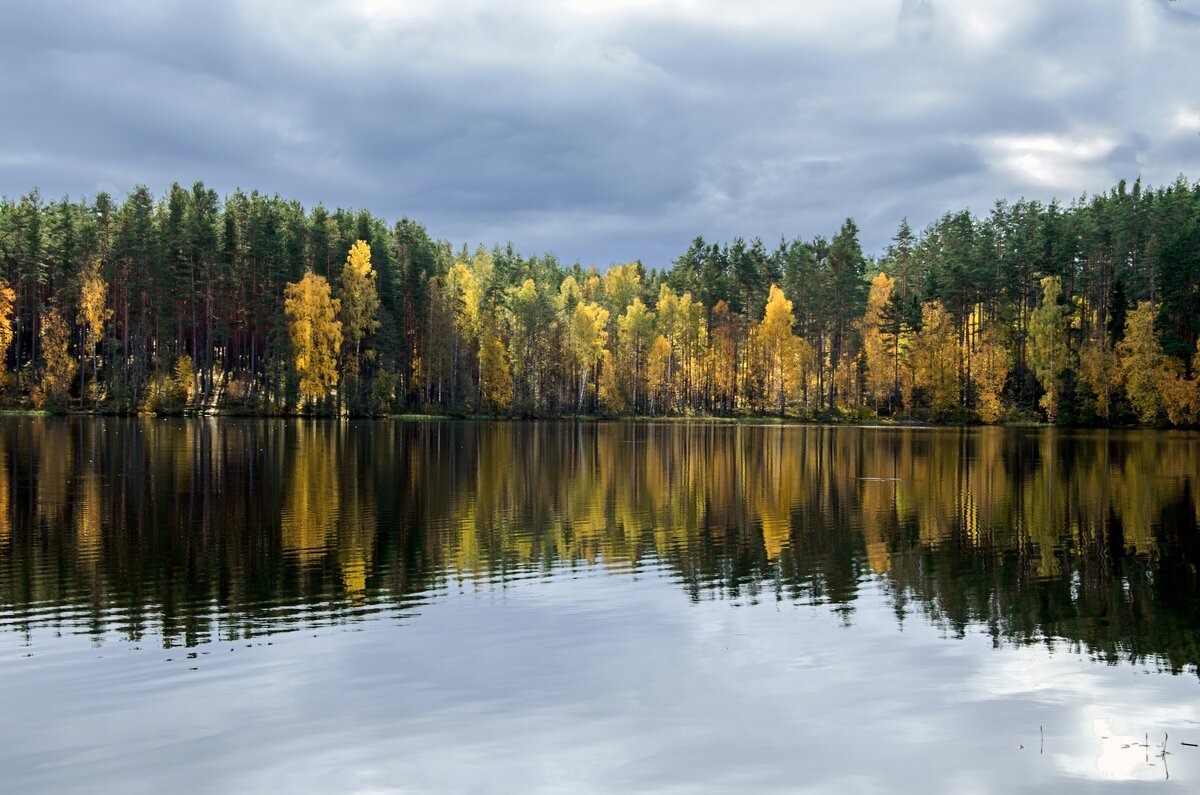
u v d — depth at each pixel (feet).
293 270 346.54
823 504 112.98
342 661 50.16
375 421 313.12
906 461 174.40
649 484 133.28
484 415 371.35
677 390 423.23
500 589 67.05
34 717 42.16
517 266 532.73
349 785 35.73
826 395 422.82
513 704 43.98
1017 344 356.79
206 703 43.91
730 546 84.64
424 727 41.22
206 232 336.49
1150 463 169.07
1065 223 375.66
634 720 42.11
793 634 56.18
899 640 55.06
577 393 418.31
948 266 375.25
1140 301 297.74
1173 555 81.35
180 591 65.21
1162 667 50.34
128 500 107.55
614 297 501.15
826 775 36.76
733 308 444.96
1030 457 183.21
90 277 309.22
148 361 330.54
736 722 41.96
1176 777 36.55
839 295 415.03
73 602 61.98
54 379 298.15
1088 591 67.82
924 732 41.09
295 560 75.92
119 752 38.58
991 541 87.81
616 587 68.13
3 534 85.56
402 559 77.10
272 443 195.21
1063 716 43.09
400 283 377.71
